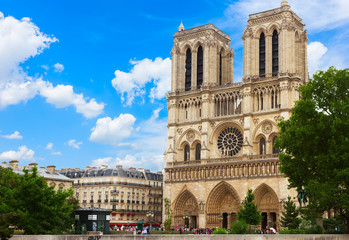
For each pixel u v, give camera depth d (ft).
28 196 241.14
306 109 259.80
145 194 613.11
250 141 463.01
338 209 231.09
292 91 454.40
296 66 474.08
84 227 314.76
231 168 464.65
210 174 476.13
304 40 489.26
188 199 494.18
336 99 260.42
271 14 478.59
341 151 238.68
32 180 243.19
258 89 473.26
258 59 483.10
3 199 242.17
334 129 240.73
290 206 368.89
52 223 247.29
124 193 579.48
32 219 235.81
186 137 513.45
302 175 261.65
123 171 593.42
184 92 525.34
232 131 488.44
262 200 448.65
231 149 484.74
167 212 451.53
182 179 494.59
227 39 552.41
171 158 509.35
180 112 524.93
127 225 546.26
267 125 460.55
